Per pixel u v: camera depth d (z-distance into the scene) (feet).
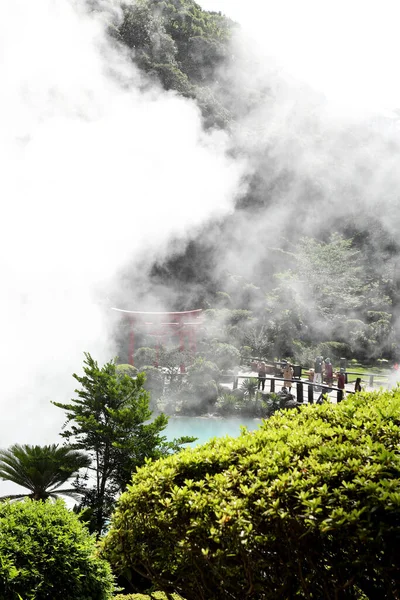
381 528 11.93
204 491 14.90
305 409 19.53
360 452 14.20
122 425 30.27
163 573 16.22
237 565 14.29
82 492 30.94
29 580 16.88
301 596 14.19
